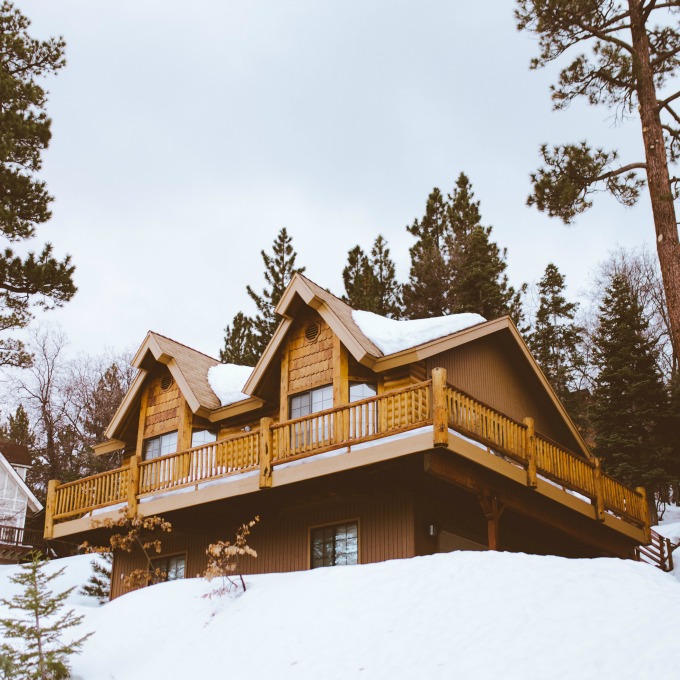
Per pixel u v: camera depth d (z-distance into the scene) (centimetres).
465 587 1150
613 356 3198
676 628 918
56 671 1187
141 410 2270
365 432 1667
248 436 1781
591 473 1989
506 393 2062
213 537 2070
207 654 1177
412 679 939
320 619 1162
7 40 2731
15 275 2530
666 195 2002
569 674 869
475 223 3850
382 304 3772
